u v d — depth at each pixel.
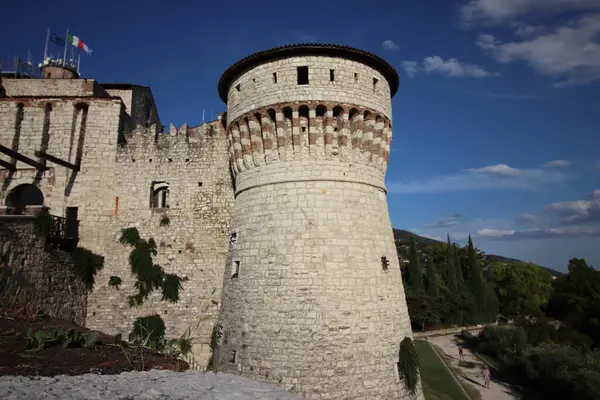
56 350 10.41
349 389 18.86
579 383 31.95
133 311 28.09
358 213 22.09
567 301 72.44
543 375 36.50
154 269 28.70
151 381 8.38
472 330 64.25
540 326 55.94
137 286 28.48
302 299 19.88
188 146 30.89
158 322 27.72
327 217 21.34
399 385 20.20
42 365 8.72
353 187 22.42
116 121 31.48
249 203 23.20
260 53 23.16
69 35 40.75
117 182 30.48
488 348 50.81
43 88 35.06
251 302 21.02
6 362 8.62
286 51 22.86
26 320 13.62
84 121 31.44
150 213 29.92
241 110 24.16
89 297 28.33
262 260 21.34
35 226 23.36
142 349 11.83
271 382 19.08
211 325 27.80
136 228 29.64
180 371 10.21
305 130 22.55
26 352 9.78
